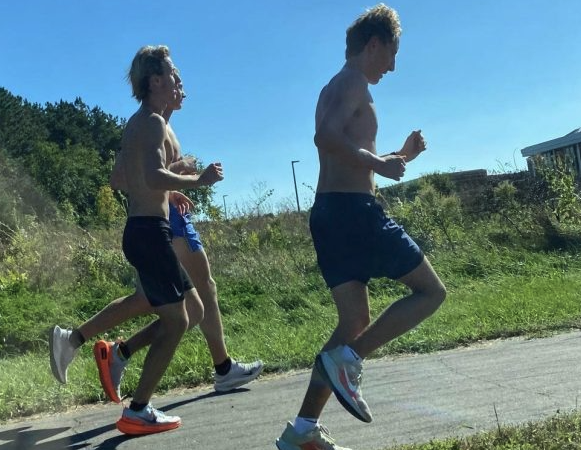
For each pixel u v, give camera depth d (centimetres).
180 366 585
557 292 842
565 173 1350
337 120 341
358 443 380
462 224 1288
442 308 790
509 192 1333
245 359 620
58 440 430
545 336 651
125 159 437
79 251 1087
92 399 533
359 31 361
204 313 523
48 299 924
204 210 1354
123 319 485
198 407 489
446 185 1662
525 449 344
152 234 432
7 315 835
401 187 1662
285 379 559
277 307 890
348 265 349
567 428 367
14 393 535
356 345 336
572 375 493
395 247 348
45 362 673
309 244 1245
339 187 352
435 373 534
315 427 340
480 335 668
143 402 432
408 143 399
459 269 1052
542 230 1217
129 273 1073
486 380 500
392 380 522
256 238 1223
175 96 446
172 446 404
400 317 341
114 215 1282
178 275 440
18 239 1048
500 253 1122
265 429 422
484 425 396
